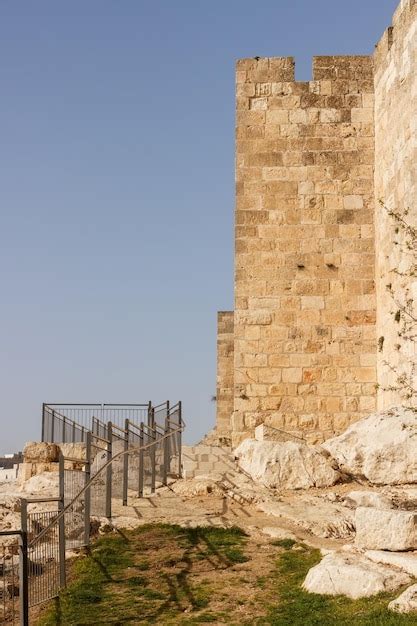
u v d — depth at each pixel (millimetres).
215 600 15930
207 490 23266
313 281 28438
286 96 29219
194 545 18875
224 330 37469
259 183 28859
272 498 22359
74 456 30797
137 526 20047
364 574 15125
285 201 28766
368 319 28234
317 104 29125
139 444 25562
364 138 28938
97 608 15883
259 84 29312
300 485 23562
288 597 15695
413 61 24375
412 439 23109
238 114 29203
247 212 28750
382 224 27484
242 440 27906
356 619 13984
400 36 25766
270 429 27547
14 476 49469
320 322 28281
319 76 29250
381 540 16484
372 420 24375
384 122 27578
